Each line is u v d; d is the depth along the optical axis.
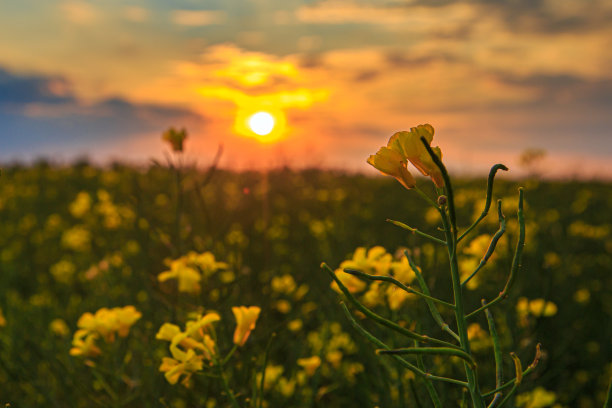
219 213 3.96
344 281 1.98
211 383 2.22
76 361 3.02
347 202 7.92
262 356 2.49
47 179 10.50
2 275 5.38
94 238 5.46
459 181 9.00
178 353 1.54
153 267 3.52
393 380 2.18
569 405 3.33
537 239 3.83
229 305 2.58
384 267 1.96
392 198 8.55
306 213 7.03
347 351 3.05
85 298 4.34
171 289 2.94
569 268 4.75
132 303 3.54
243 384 2.29
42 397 2.97
